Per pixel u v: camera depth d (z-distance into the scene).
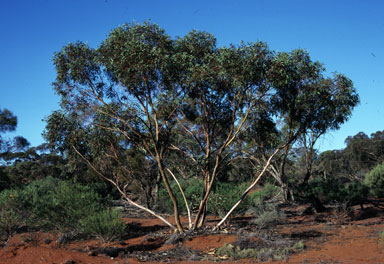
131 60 11.08
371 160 49.59
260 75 11.23
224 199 15.98
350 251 9.40
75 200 12.97
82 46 12.79
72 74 12.42
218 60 11.14
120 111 13.45
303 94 11.95
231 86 12.02
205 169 13.16
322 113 12.41
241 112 13.14
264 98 12.50
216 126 14.24
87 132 13.88
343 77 11.88
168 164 17.52
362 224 14.74
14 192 13.99
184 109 14.17
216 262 8.73
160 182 23.67
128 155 19.38
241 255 9.30
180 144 16.70
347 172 48.38
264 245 10.13
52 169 41.84
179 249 10.32
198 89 12.40
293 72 11.61
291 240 11.34
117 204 23.39
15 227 13.12
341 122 12.82
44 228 13.23
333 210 17.95
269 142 13.99
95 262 8.42
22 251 8.59
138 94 12.22
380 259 8.28
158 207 21.59
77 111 13.59
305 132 13.01
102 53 12.10
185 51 12.70
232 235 11.31
